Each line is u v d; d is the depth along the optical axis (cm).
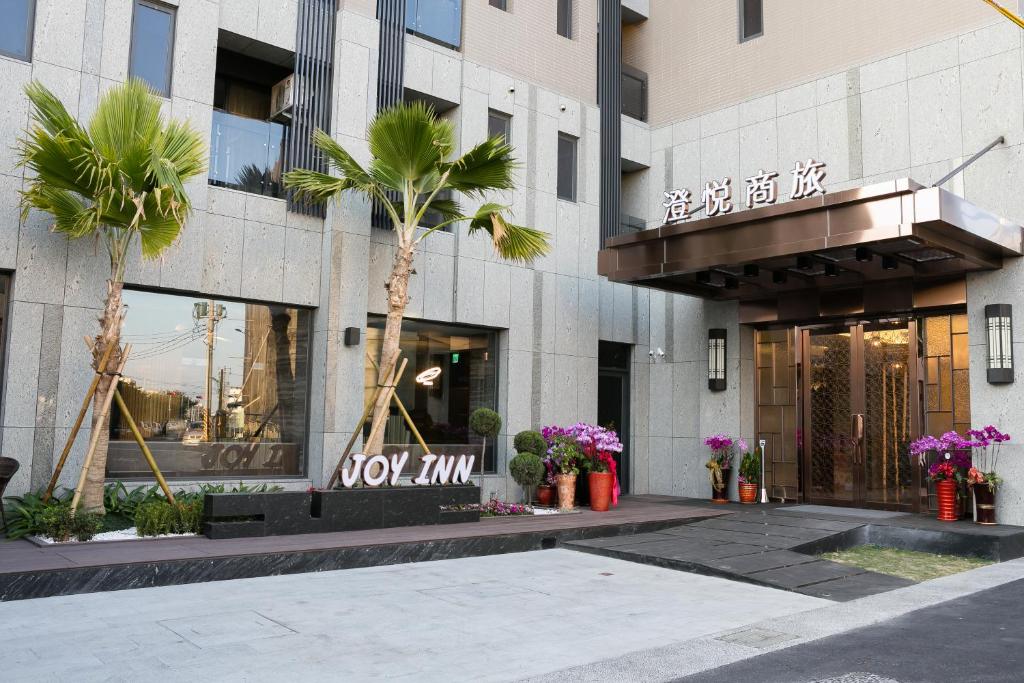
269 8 1077
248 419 1056
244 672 459
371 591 684
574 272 1395
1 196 869
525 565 834
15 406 863
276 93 1136
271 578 727
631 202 1569
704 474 1394
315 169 1100
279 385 1084
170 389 1000
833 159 1277
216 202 1026
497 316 1281
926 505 1139
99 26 938
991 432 1020
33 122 888
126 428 964
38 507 819
